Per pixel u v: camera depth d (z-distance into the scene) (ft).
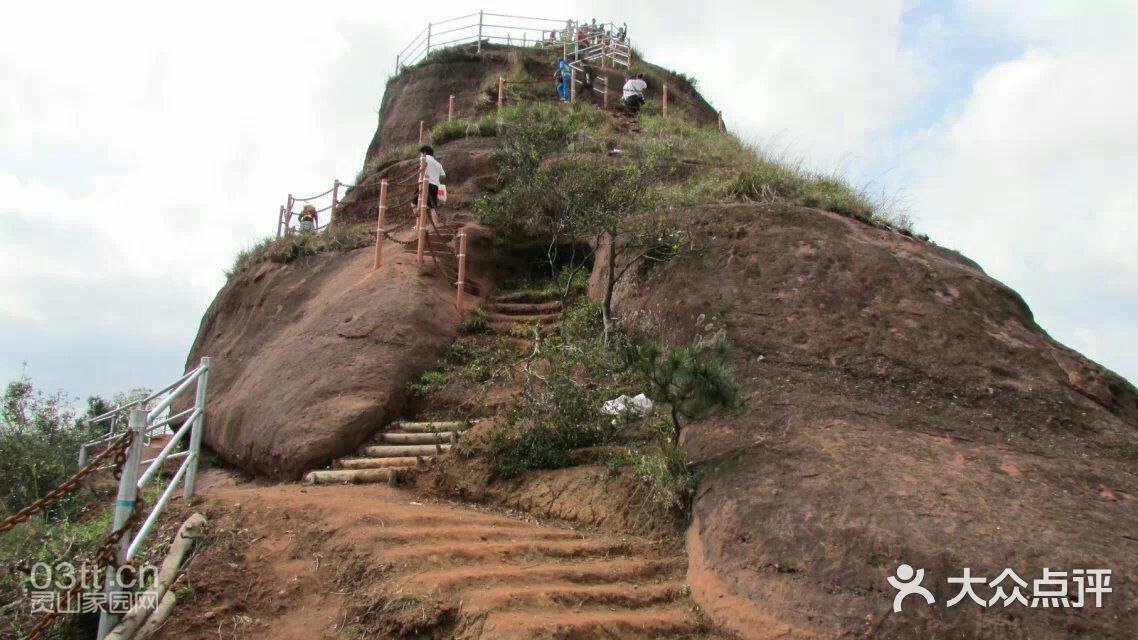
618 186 35.60
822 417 22.85
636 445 25.17
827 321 26.84
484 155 51.67
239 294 51.39
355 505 22.06
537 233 43.32
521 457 25.79
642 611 18.25
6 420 29.40
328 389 31.81
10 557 17.94
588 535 21.98
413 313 35.06
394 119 77.20
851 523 18.54
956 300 27.22
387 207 51.57
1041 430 22.74
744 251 30.12
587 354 28.50
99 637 16.24
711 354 26.16
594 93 68.39
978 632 15.92
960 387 24.18
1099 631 15.60
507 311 39.78
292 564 19.29
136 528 20.43
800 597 17.54
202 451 38.91
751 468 21.16
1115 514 18.81
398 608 16.79
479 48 79.10
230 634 17.12
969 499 19.03
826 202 34.76
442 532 20.26
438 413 31.99
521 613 16.56
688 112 74.49
